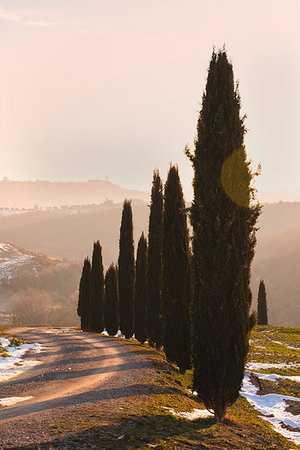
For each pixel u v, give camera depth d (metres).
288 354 50.94
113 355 37.88
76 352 39.91
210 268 20.38
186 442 14.38
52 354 38.34
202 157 21.14
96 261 70.94
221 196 20.55
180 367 32.84
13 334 60.62
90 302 70.62
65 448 11.73
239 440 16.98
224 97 21.12
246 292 20.58
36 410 17.23
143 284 53.19
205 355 20.25
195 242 21.08
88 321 74.62
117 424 14.94
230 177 20.59
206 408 21.81
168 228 34.25
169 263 33.81
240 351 20.11
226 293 20.16
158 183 47.28
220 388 19.92
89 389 22.38
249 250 20.77
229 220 20.38
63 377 27.16
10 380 26.00
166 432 15.14
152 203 47.00
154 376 27.56
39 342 48.56
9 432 13.35
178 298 33.12
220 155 20.80
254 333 73.88
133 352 40.19
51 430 13.59
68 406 17.84
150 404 19.44
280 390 33.81
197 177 21.28
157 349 45.06
